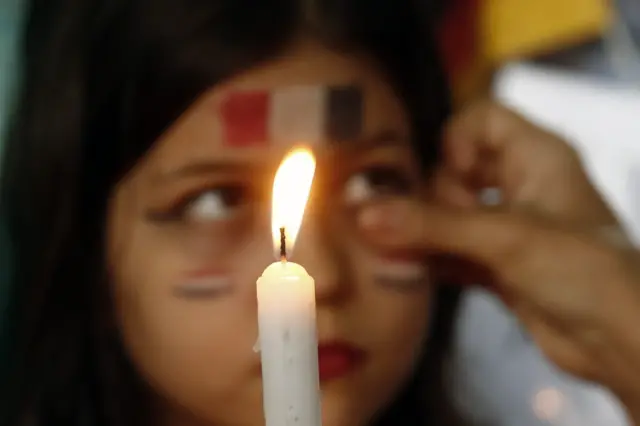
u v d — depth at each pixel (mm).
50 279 821
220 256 738
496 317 1088
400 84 803
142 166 743
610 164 1093
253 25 716
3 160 890
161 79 720
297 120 731
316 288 724
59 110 795
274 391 420
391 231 776
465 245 784
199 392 750
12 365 892
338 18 741
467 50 1033
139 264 751
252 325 735
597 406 1126
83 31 786
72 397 841
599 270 755
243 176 729
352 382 755
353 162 764
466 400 1028
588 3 1076
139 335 766
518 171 820
